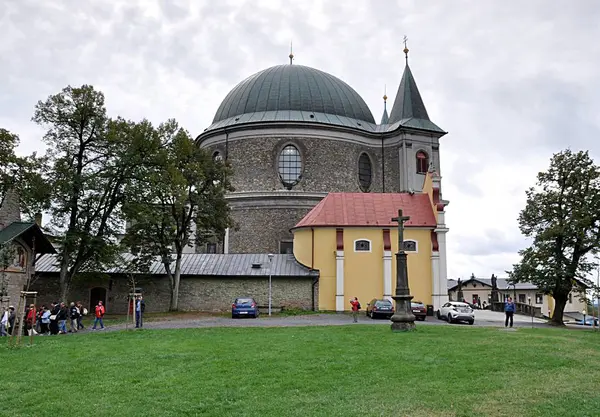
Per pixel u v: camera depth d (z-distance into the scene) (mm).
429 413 12250
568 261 47062
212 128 64312
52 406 12992
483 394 13883
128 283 47281
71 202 40156
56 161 40906
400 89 67625
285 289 48469
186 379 15758
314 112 63344
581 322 56750
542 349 21375
